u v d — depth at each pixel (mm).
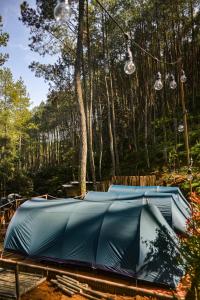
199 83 31344
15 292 7164
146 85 27125
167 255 7691
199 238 6250
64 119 55438
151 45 28266
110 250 8258
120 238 8281
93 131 37094
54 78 25281
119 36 25750
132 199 12148
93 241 8641
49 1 17516
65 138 57469
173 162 21453
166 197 11492
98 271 8438
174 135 25922
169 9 25453
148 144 28016
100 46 25719
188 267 6234
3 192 31062
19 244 9797
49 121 64188
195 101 29688
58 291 7422
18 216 10406
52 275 8258
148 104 29375
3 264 7504
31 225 9969
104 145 36062
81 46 15461
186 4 27312
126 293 7203
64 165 39406
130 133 32125
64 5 3293
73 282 7688
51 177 36094
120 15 23672
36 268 8516
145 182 18406
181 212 11523
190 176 13344
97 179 27031
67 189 22234
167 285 7332
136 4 24891
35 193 30656
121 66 33719
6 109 31375
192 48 30500
